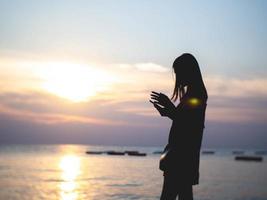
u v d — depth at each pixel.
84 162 69.56
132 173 40.44
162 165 3.62
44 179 34.03
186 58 3.68
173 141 3.59
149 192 22.50
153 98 3.58
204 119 3.66
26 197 22.50
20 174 39.72
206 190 26.53
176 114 3.54
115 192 23.08
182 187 3.57
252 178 38.28
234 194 24.58
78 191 24.66
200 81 3.67
